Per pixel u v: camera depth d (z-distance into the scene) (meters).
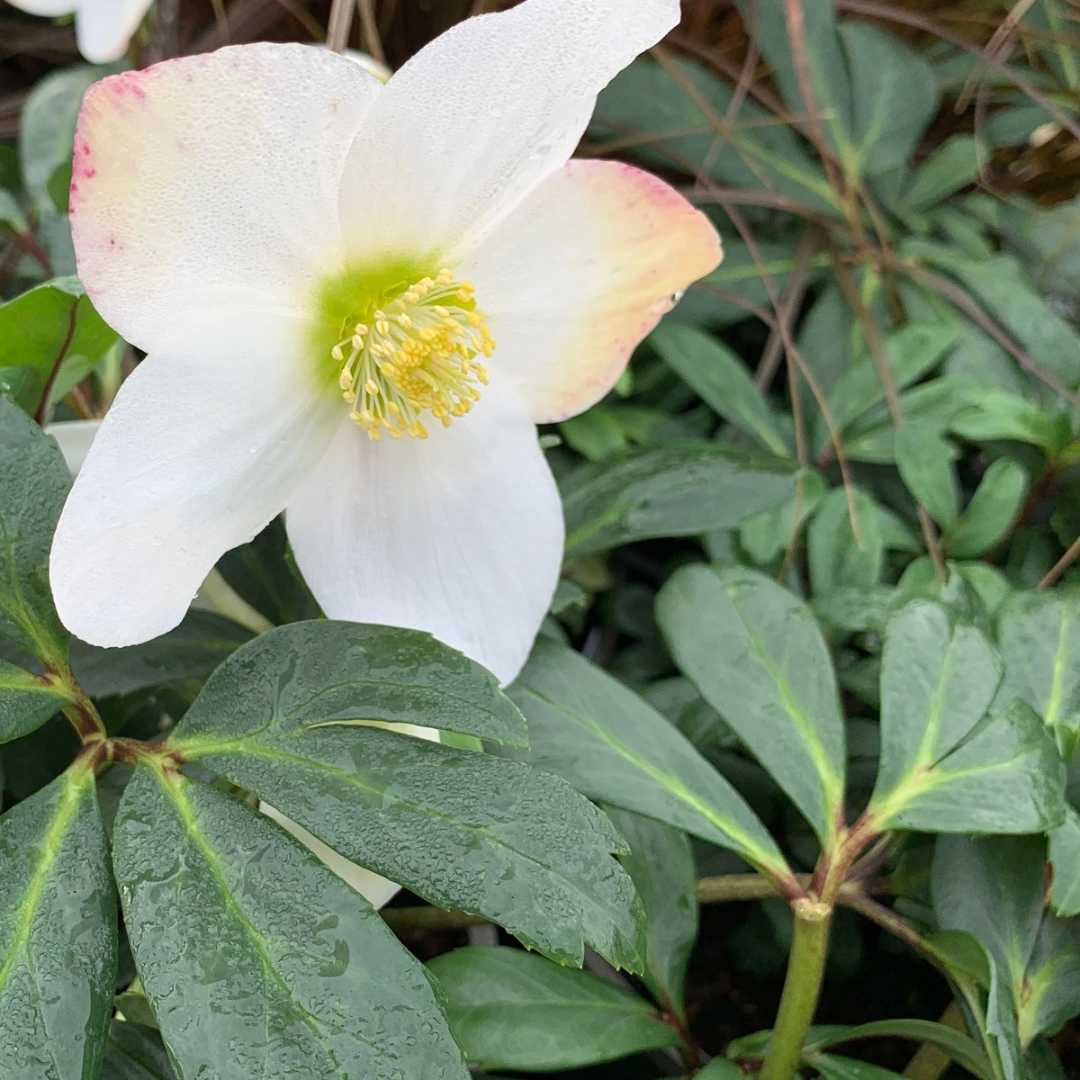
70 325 0.17
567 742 0.17
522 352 0.18
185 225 0.13
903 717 0.17
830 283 0.28
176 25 0.33
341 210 0.15
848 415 0.25
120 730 0.20
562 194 0.17
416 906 0.21
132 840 0.13
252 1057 0.11
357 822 0.13
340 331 0.16
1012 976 0.16
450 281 0.17
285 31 0.35
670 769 0.17
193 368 0.14
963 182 0.28
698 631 0.18
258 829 0.13
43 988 0.12
